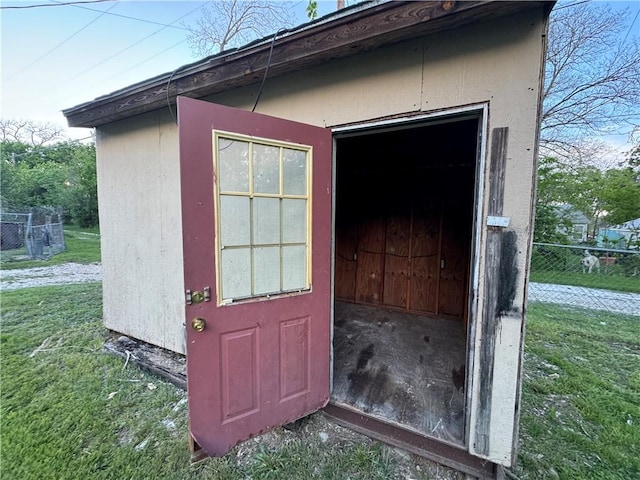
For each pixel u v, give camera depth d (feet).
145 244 10.37
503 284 5.01
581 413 7.42
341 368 8.96
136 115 10.09
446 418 6.59
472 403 5.38
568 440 6.48
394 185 14.87
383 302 15.37
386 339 11.23
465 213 13.19
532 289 21.84
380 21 5.05
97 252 35.70
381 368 8.97
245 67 6.81
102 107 10.02
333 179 6.91
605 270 23.30
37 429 6.62
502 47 4.77
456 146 13.12
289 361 6.37
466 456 5.60
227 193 5.50
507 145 4.83
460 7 4.38
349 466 5.72
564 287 22.45
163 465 5.74
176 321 9.68
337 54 5.88
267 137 5.79
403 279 14.79
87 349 10.75
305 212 6.56
